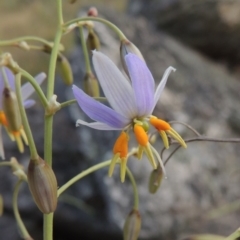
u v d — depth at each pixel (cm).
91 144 46
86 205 44
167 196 43
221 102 50
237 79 64
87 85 22
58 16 20
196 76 52
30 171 18
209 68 57
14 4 104
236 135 48
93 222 44
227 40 66
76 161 47
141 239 42
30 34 95
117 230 43
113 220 43
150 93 18
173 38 68
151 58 52
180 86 49
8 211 48
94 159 45
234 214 45
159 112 46
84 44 22
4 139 50
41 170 18
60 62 22
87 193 44
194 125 47
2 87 20
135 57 18
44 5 100
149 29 56
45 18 99
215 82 53
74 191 45
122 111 18
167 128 18
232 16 65
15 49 84
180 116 46
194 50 68
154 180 21
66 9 99
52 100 18
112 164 18
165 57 53
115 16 55
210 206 44
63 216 46
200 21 66
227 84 54
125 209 43
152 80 18
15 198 21
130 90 18
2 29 96
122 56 19
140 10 71
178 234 43
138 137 18
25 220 49
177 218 43
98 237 45
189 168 44
